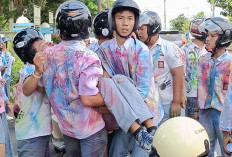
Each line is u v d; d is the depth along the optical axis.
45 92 3.35
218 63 4.10
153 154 2.08
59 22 2.99
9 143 4.56
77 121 2.97
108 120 3.08
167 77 4.12
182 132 2.00
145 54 3.15
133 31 3.23
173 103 4.14
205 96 4.23
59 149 5.38
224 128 3.20
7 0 14.40
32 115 3.43
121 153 3.33
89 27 3.07
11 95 9.80
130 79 3.13
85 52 2.93
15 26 14.51
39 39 3.48
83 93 2.89
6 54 7.94
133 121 2.89
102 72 2.99
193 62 5.89
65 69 2.95
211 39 4.07
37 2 20.94
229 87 3.17
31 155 3.46
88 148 3.01
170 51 4.05
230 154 3.25
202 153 1.99
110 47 3.22
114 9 3.15
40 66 3.03
